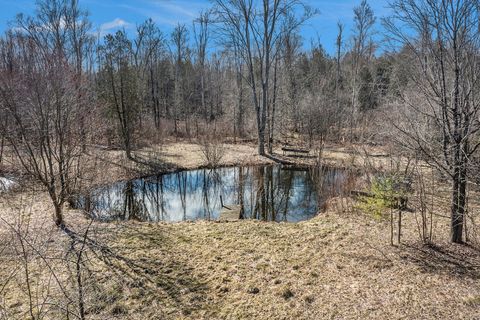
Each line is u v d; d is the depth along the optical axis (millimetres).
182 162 17516
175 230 7145
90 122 8617
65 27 18078
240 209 10141
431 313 3963
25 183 9844
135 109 20484
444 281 4617
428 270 4930
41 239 5867
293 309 4207
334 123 24703
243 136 26516
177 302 4418
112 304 4340
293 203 11328
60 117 6988
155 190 13422
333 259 5523
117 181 13883
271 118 22797
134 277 5012
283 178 15133
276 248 6055
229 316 4125
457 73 4918
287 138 25469
